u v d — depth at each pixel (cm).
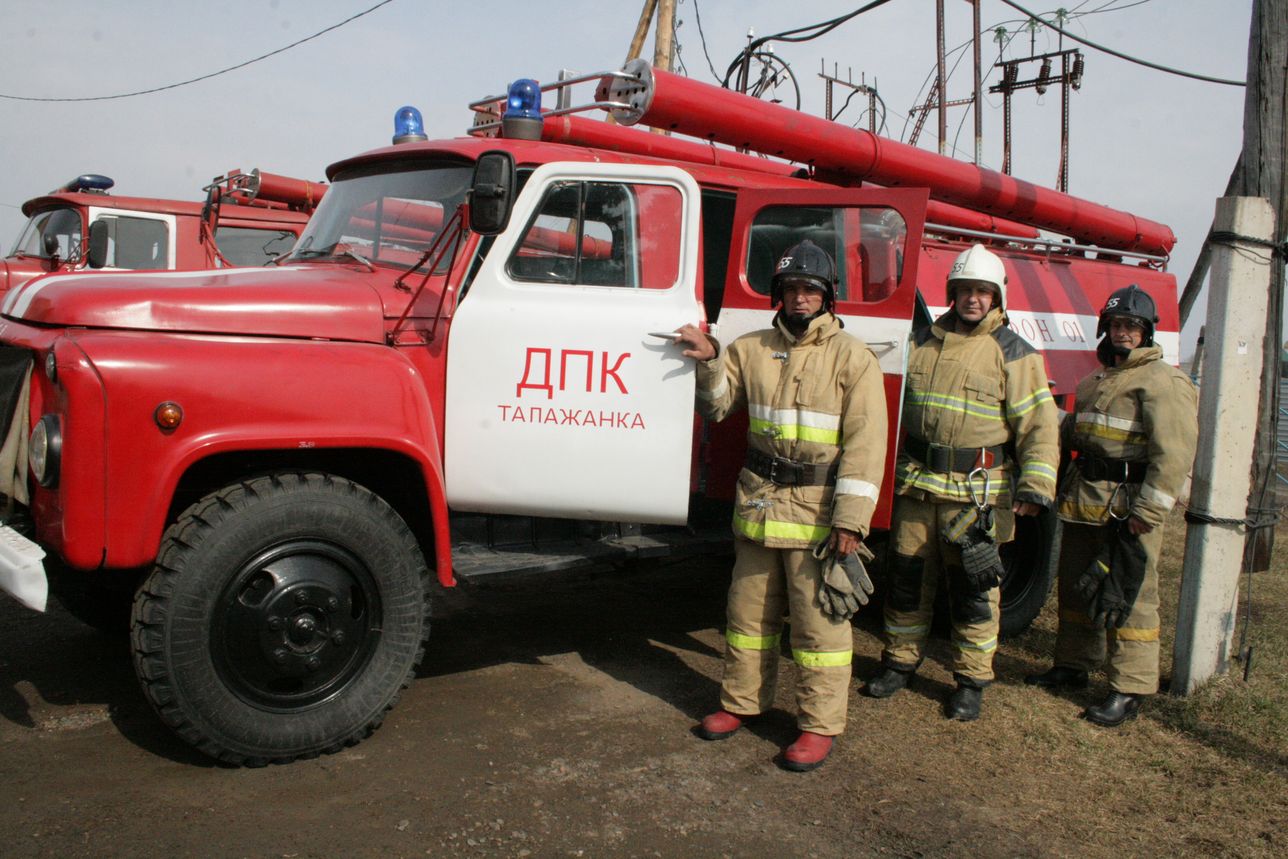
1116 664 409
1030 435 391
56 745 341
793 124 516
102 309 318
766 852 295
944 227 562
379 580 339
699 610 538
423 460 348
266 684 325
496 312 376
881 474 344
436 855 283
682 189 394
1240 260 427
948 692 434
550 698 404
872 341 393
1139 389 406
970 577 389
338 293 358
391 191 416
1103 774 359
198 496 339
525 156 402
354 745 348
